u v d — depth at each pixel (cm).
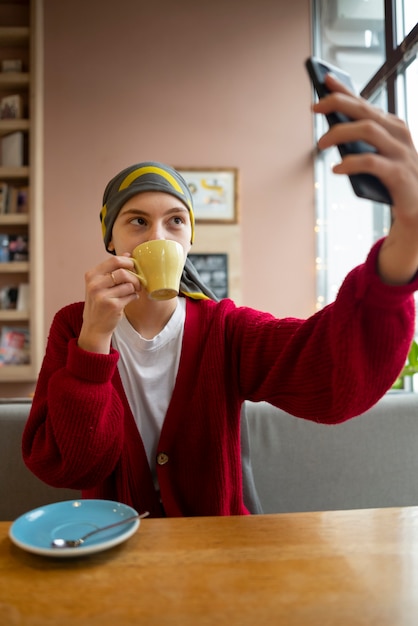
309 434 135
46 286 305
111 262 75
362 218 273
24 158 303
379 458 136
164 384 96
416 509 71
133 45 313
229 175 313
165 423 91
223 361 93
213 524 66
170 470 90
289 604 47
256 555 57
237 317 98
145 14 314
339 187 305
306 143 320
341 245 303
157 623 44
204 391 92
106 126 311
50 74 309
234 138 317
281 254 317
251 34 319
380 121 50
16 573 53
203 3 317
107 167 310
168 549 58
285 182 318
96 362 74
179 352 96
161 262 74
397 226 56
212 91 316
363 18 254
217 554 57
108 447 80
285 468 134
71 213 308
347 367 66
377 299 62
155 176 90
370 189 51
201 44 317
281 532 63
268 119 318
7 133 302
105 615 45
